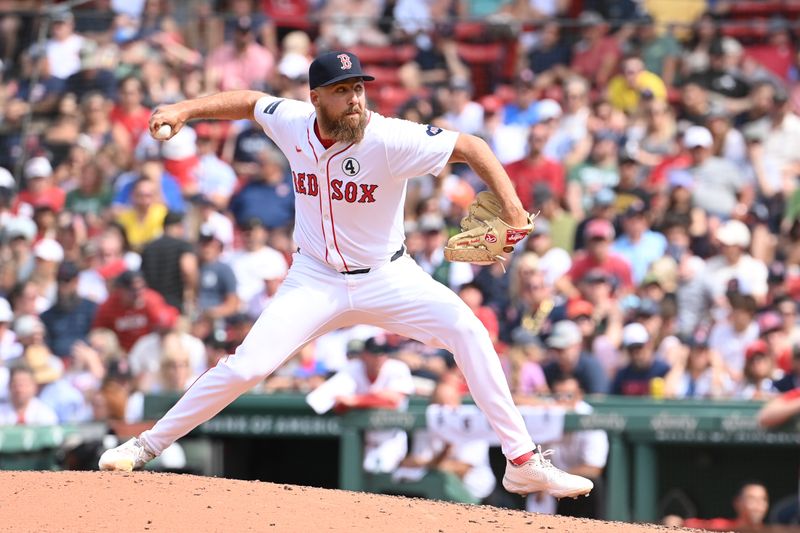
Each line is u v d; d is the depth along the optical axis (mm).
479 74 48188
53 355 37281
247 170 43281
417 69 48281
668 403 30453
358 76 17609
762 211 41188
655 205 40375
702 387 33812
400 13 52156
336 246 18688
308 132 18422
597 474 30188
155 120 18766
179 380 35531
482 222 18531
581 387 33406
